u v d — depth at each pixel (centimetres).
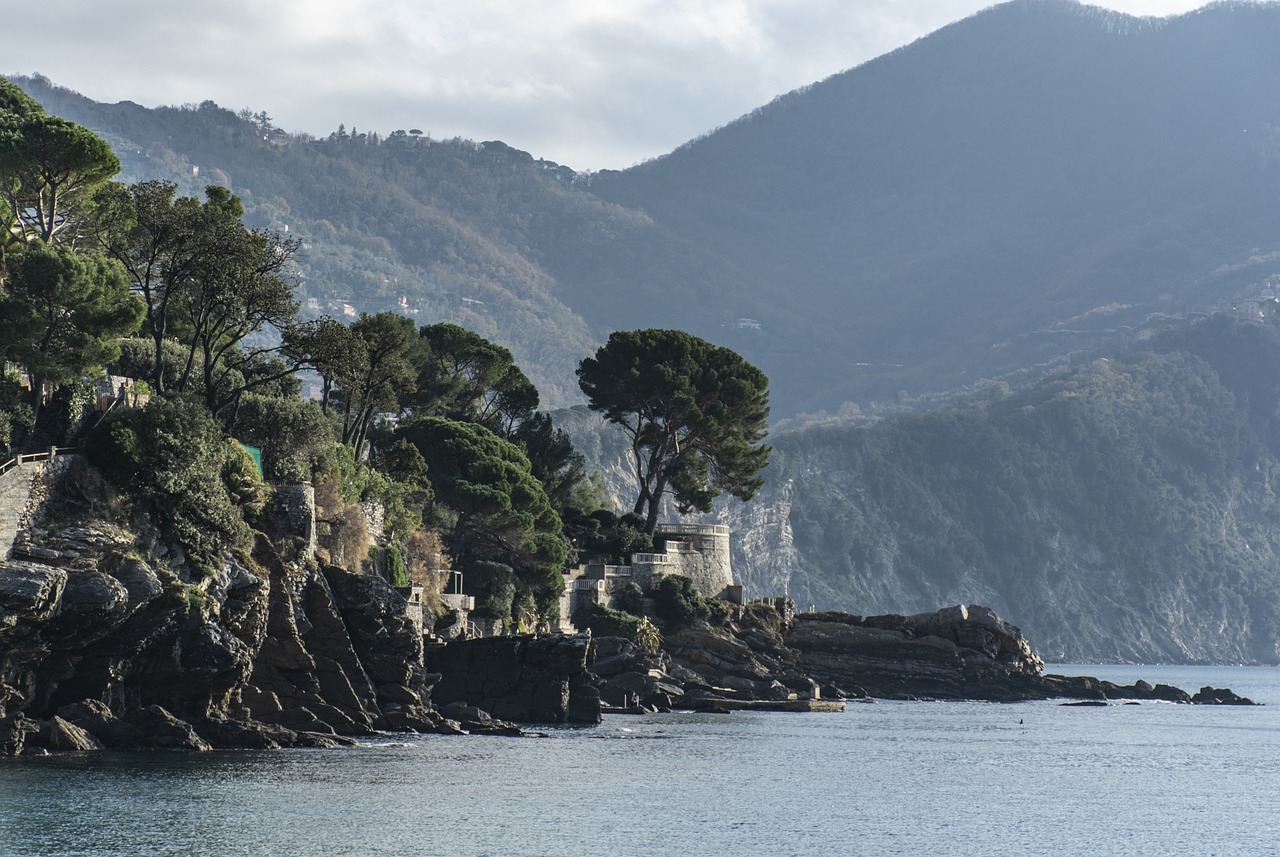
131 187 12081
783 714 18350
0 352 9938
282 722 10738
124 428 9850
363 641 11825
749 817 9281
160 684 9738
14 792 8012
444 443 17462
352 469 13975
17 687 8844
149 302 11650
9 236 11069
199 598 9644
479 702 14112
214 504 10188
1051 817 9994
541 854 7719
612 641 18462
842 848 8400
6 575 8381
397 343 15312
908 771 12325
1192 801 11138
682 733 14488
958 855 8388
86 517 9419
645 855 7869
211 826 7712
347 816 8262
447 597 15662
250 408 12850
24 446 9694
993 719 19338
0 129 12300
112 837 7331
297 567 11131
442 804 8894
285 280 12900
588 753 11962
